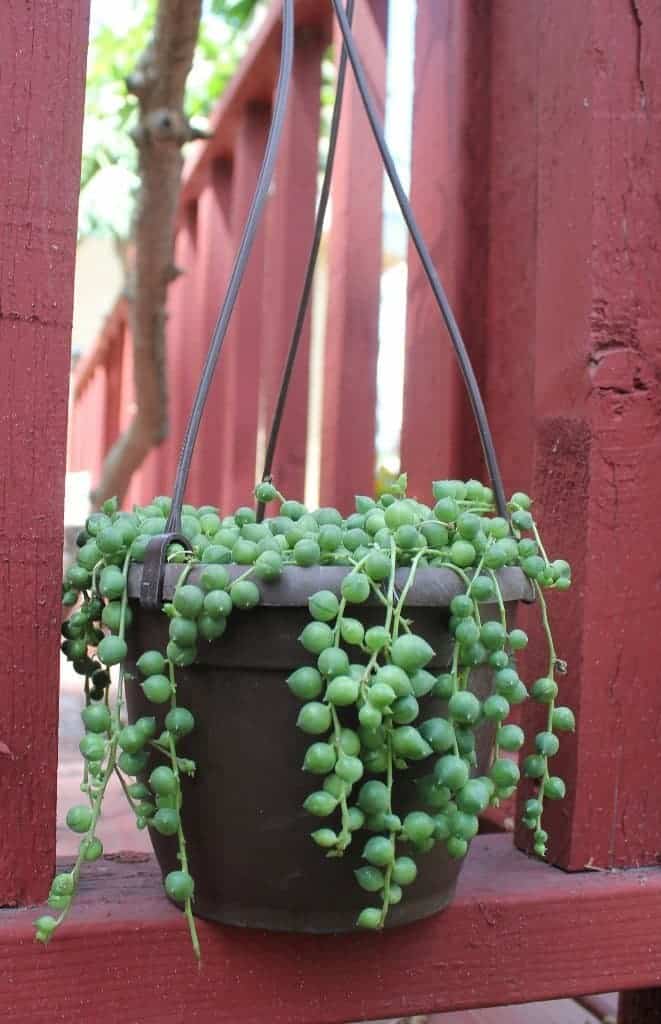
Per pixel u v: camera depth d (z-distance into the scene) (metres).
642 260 0.94
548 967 0.86
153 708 0.70
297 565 0.65
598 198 0.93
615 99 0.94
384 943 0.81
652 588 0.94
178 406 2.93
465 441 1.27
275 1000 0.78
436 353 1.31
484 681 0.71
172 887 0.65
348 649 0.64
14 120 0.75
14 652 0.75
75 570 0.72
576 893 0.87
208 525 0.76
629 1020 1.05
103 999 0.75
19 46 0.75
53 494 0.76
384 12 1.68
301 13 1.88
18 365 0.75
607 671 0.93
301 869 0.68
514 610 0.75
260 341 2.38
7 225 0.75
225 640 0.66
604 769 0.92
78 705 2.41
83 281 6.38
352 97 1.66
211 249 2.59
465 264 1.28
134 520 0.74
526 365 1.19
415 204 1.39
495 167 1.26
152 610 0.67
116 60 2.94
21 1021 0.73
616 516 0.93
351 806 0.66
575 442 0.94
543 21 1.01
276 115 0.75
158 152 1.79
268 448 0.94
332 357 1.69
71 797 1.60
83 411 5.26
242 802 0.68
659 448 0.95
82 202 2.87
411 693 0.60
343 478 1.64
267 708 0.66
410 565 0.66
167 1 1.52
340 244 1.67
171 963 0.76
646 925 0.89
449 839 0.65
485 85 1.29
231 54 3.09
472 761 0.67
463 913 0.84
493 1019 1.20
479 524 0.67
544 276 1.00
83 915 0.76
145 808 0.68
